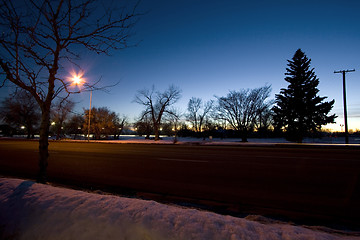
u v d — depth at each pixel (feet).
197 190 18.49
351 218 12.42
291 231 8.29
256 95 111.14
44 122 16.61
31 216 8.99
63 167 31.01
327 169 26.71
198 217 8.50
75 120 134.51
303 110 107.45
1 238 8.36
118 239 7.29
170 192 18.03
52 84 15.65
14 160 38.60
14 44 12.04
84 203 9.72
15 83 13.69
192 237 7.15
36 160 38.37
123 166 31.22
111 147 68.74
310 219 12.33
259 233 7.67
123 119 186.09
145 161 35.73
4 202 10.39
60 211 9.05
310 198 16.08
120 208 9.13
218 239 7.09
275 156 40.09
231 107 114.32
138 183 21.24
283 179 21.94
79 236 7.59
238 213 13.14
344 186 19.16
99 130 141.38
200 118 168.25
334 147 61.00
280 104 116.06
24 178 23.67
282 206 14.48
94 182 21.90
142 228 7.59
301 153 45.27
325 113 110.01
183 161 34.78
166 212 8.84
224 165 30.40
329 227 11.26
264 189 18.56
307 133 114.32
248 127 116.67
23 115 139.85
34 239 7.86
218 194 17.28
